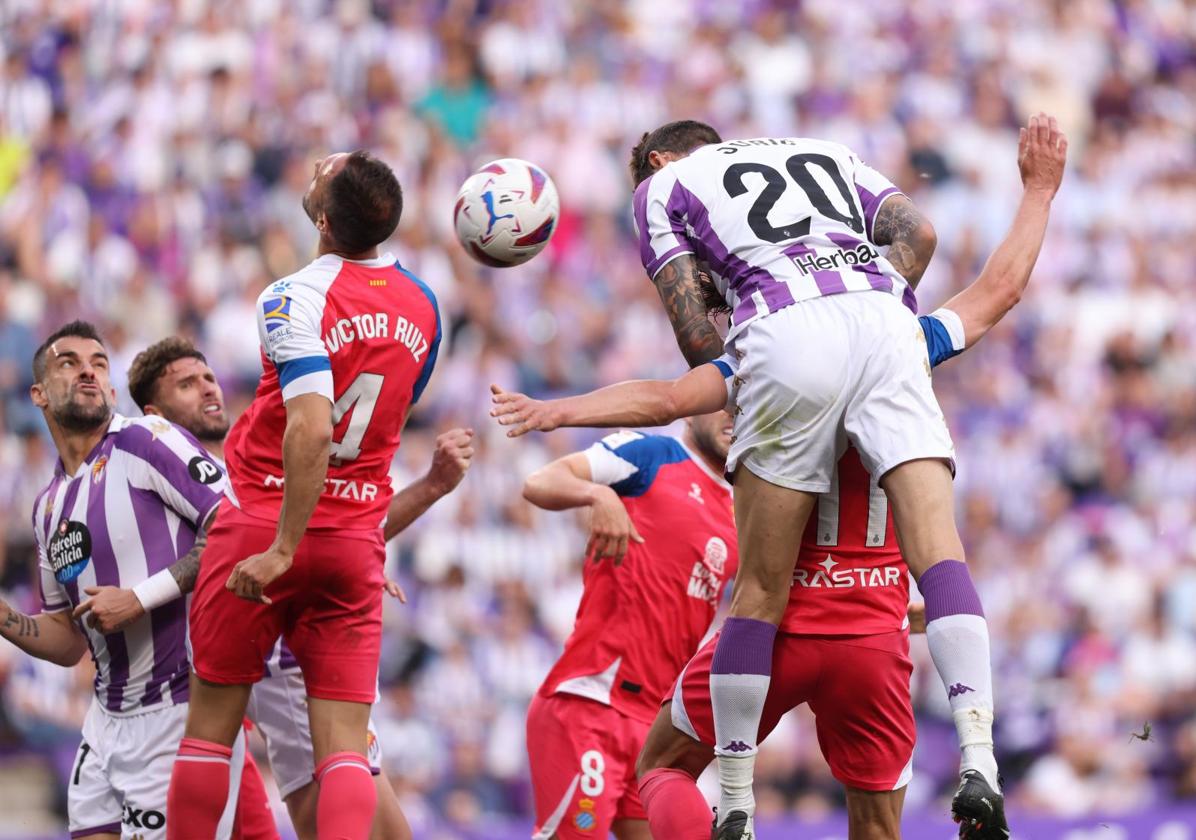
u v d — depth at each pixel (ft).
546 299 169.68
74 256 160.56
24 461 140.36
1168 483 173.17
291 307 50.14
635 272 179.22
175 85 177.58
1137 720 140.87
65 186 166.61
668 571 65.98
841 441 46.70
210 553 52.39
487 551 141.28
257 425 52.03
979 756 42.70
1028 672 146.10
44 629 62.28
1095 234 200.34
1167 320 190.90
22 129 172.86
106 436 61.41
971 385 175.83
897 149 203.62
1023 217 51.80
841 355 45.78
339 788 50.88
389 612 132.67
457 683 130.11
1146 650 149.69
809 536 49.47
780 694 50.44
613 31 203.92
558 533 145.28
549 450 151.23
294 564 51.44
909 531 45.24
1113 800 133.59
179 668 60.39
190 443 61.16
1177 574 158.92
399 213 52.19
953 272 194.80
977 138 208.33
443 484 60.08
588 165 186.39
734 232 48.24
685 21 208.13
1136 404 181.16
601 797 65.87
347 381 50.90
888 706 50.72
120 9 181.47
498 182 56.24
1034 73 219.20
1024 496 166.91
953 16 219.20
